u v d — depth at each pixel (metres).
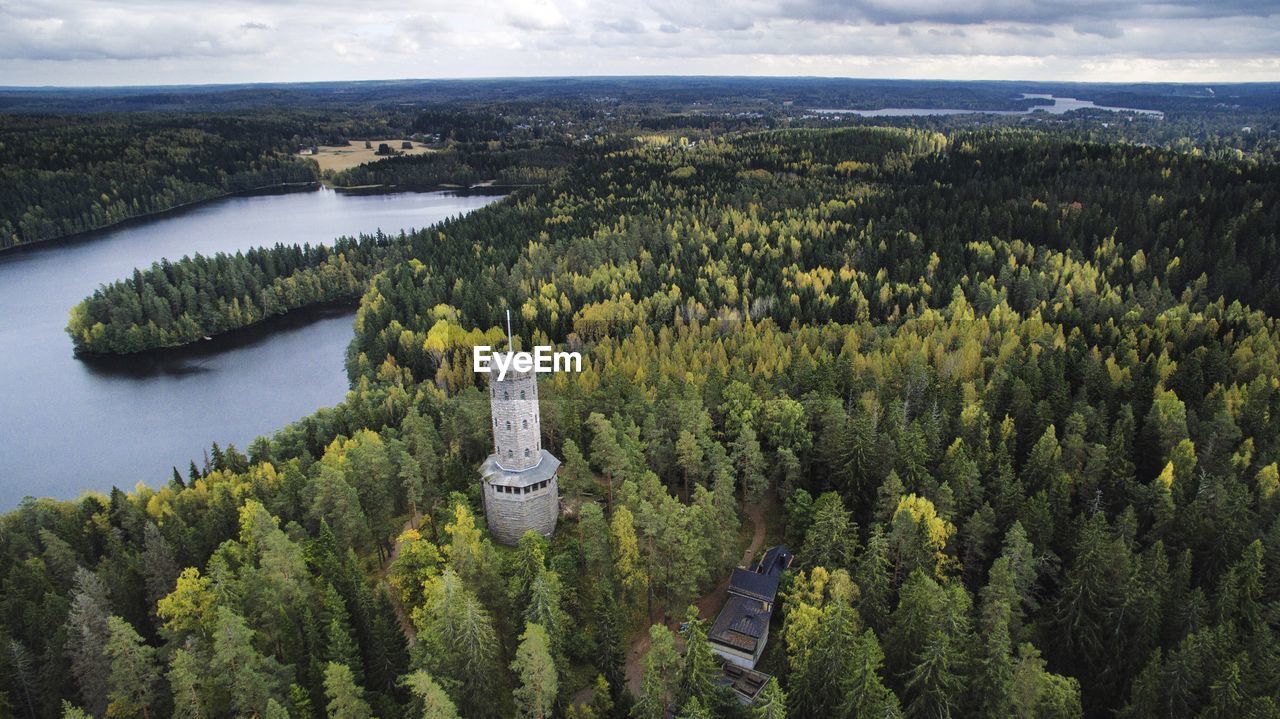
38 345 199.75
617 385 112.88
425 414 114.38
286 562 69.94
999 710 56.16
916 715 56.97
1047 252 184.00
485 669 60.91
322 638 66.50
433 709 52.84
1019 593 71.25
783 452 92.38
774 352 126.06
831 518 74.31
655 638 58.53
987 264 181.25
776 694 54.84
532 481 82.56
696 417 97.69
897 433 94.31
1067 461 91.00
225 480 95.19
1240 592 66.81
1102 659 65.69
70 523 89.69
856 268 194.00
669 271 193.88
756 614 73.00
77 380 177.62
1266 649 59.91
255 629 67.44
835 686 58.53
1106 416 100.75
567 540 85.62
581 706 61.00
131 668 59.50
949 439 98.25
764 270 191.25
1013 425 99.31
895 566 75.88
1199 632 58.66
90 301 198.50
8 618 70.94
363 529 83.19
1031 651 57.12
